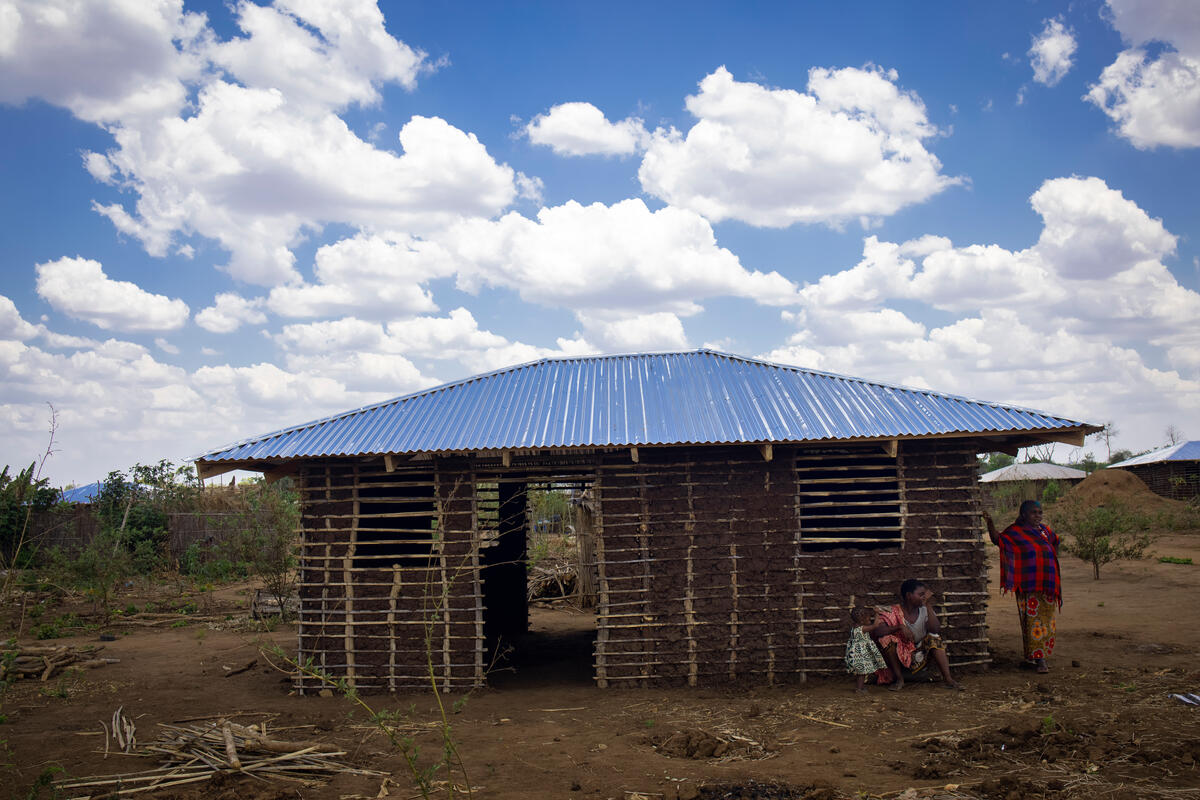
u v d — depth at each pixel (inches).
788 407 397.1
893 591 378.0
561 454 394.3
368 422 410.9
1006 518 1246.9
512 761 276.1
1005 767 249.1
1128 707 309.1
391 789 251.0
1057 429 364.2
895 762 258.5
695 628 380.2
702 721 318.7
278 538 649.0
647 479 387.9
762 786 240.2
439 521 389.1
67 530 936.9
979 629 378.0
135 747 302.7
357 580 389.7
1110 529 726.5
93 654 499.2
